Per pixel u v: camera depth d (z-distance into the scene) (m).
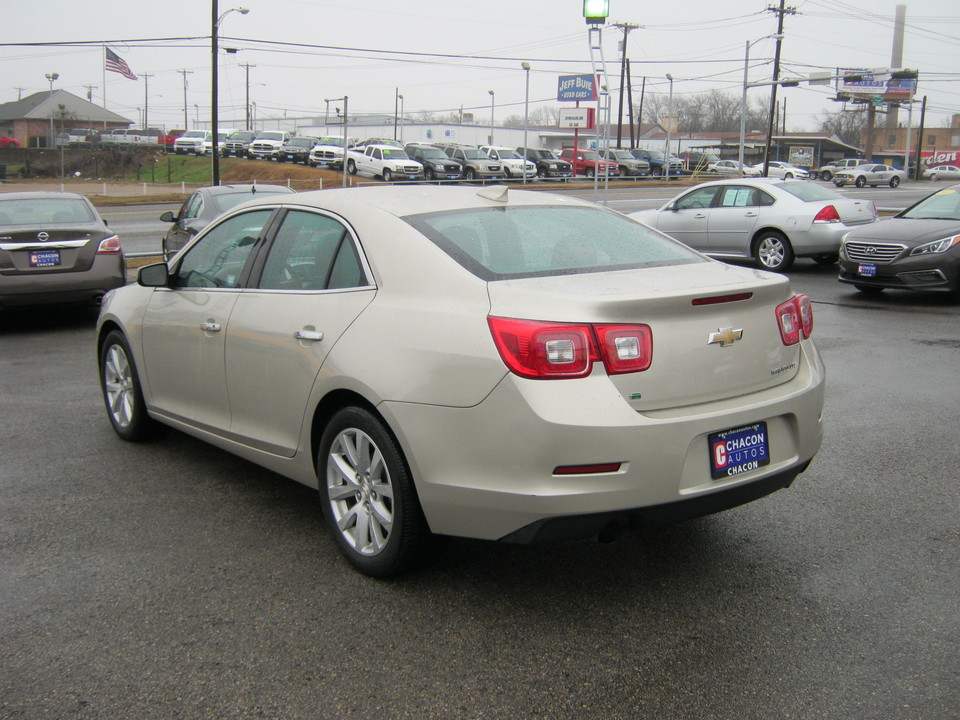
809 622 3.51
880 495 4.89
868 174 60.03
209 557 4.15
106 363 6.06
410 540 3.71
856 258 12.00
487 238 3.94
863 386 7.38
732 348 3.59
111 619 3.57
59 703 3.00
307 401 4.07
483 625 3.51
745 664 3.21
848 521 4.54
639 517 3.37
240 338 4.51
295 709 2.96
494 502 3.37
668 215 16.02
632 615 3.58
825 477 5.18
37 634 3.46
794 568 4.00
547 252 3.92
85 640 3.41
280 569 4.02
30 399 7.12
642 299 3.34
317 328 4.03
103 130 116.25
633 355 3.33
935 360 8.35
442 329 3.51
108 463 5.53
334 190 4.61
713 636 3.41
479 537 3.50
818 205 14.30
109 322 5.91
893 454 5.59
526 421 3.26
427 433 3.50
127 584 3.88
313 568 4.03
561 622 3.53
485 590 3.80
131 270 14.79
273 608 3.66
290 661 3.25
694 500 3.44
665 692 3.04
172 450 5.80
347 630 3.47
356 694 3.05
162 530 4.47
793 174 62.69
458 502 3.46
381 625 3.51
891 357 8.49
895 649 3.30
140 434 5.86
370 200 4.27
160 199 41.59
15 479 5.23
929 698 2.99
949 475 5.20
